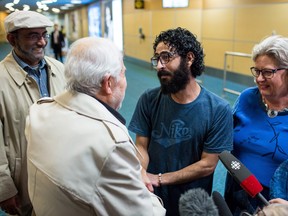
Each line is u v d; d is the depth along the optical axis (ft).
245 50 22.24
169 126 4.49
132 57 38.83
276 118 4.09
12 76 5.28
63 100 3.16
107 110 3.04
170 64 4.13
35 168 2.88
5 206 5.22
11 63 5.41
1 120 5.14
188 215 2.52
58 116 3.04
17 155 5.24
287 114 4.04
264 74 3.86
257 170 4.04
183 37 4.12
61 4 62.69
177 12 29.25
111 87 3.11
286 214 2.23
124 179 2.77
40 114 3.23
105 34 50.88
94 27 59.67
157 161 4.63
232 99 18.56
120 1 41.06
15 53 5.52
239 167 3.14
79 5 68.64
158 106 4.63
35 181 2.91
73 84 3.07
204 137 4.42
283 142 3.94
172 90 4.24
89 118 2.93
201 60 4.30
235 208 4.22
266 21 19.85
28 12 5.42
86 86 3.03
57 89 5.89
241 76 22.81
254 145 4.15
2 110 5.09
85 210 2.75
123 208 2.80
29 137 3.13
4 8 60.23
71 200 2.71
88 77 2.97
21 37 5.29
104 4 49.88
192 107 4.37
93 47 3.02
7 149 5.19
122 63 3.22
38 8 66.95
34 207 3.01
